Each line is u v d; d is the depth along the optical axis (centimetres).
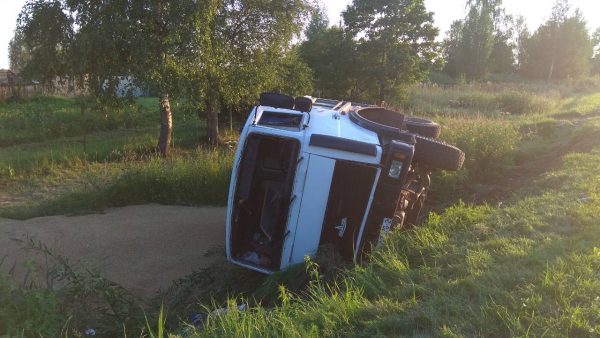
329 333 379
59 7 1616
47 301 427
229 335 386
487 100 2964
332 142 557
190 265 728
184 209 1034
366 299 443
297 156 561
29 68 1727
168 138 1884
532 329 360
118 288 552
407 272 492
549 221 606
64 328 426
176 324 515
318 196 561
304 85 2150
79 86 1734
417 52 3062
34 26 1636
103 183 1162
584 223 582
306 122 598
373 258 540
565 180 837
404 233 616
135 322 487
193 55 1617
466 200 907
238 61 1870
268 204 605
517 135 1353
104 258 738
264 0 1844
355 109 720
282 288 462
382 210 568
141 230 884
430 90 3556
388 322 382
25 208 1074
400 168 559
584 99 2847
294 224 565
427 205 910
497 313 377
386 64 2961
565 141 1249
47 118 2811
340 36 3070
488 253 513
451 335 353
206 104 2014
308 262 507
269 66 1920
